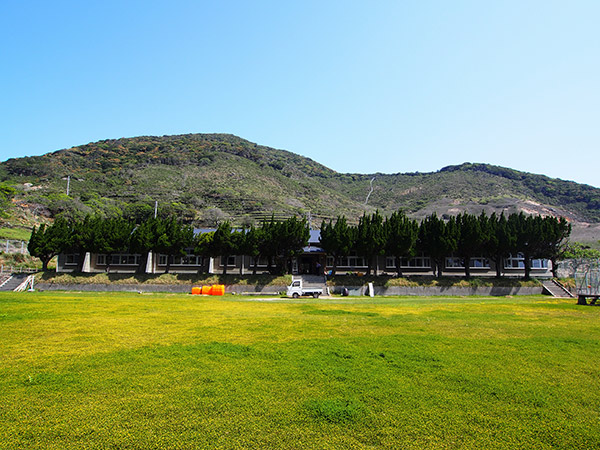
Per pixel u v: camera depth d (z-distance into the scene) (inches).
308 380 330.3
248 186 4515.3
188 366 363.3
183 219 3410.4
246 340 485.1
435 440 237.1
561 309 987.9
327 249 1830.7
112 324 585.0
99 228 1824.6
